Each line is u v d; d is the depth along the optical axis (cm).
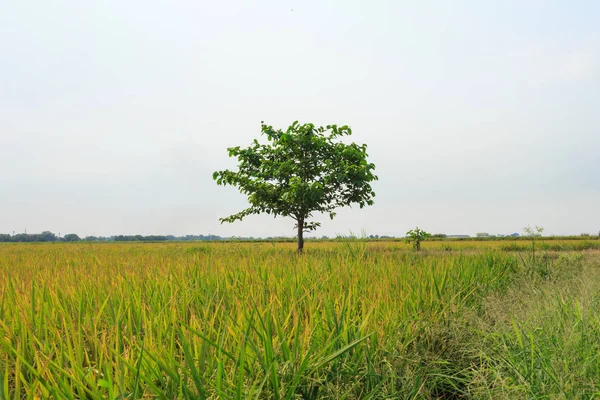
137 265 699
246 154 1388
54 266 778
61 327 298
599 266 768
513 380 263
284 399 193
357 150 1355
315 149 1334
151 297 379
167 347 248
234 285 424
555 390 244
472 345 325
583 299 397
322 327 276
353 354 255
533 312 379
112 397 167
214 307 348
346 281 466
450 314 391
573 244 2227
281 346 236
